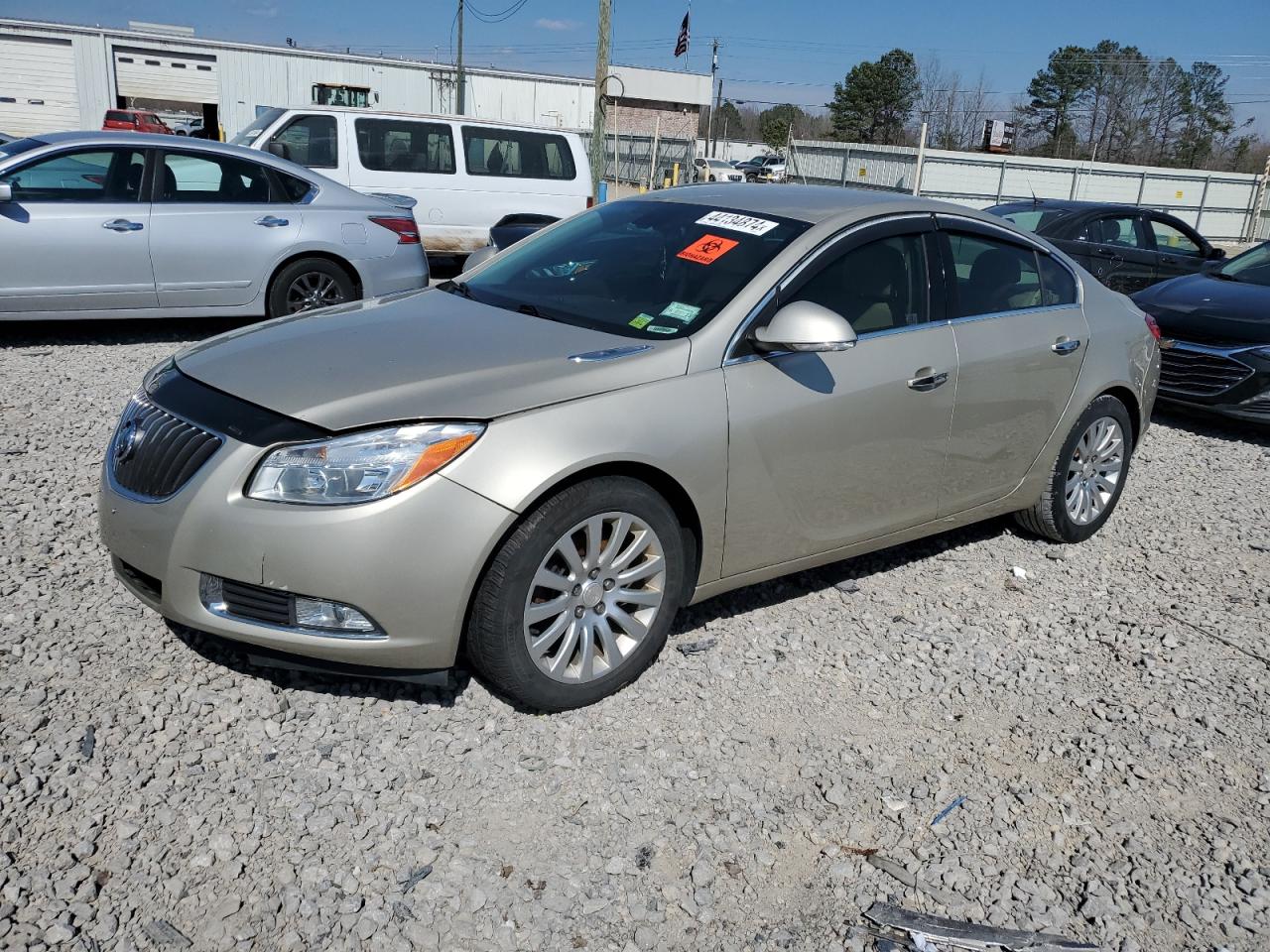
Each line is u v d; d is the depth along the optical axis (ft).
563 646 10.74
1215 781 10.81
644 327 12.03
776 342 11.47
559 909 8.46
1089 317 16.02
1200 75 227.81
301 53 129.59
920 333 13.39
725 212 13.85
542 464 9.99
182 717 10.51
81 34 123.13
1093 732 11.55
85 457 17.69
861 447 12.78
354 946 7.95
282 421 9.97
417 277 29.73
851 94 253.85
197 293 26.37
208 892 8.35
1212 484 21.12
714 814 9.71
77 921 7.96
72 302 24.94
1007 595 14.90
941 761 10.83
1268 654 13.66
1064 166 107.65
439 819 9.36
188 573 10.01
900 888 9.01
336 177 38.65
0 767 9.48
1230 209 116.67
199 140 26.66
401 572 9.67
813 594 14.38
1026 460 15.38
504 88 140.46
